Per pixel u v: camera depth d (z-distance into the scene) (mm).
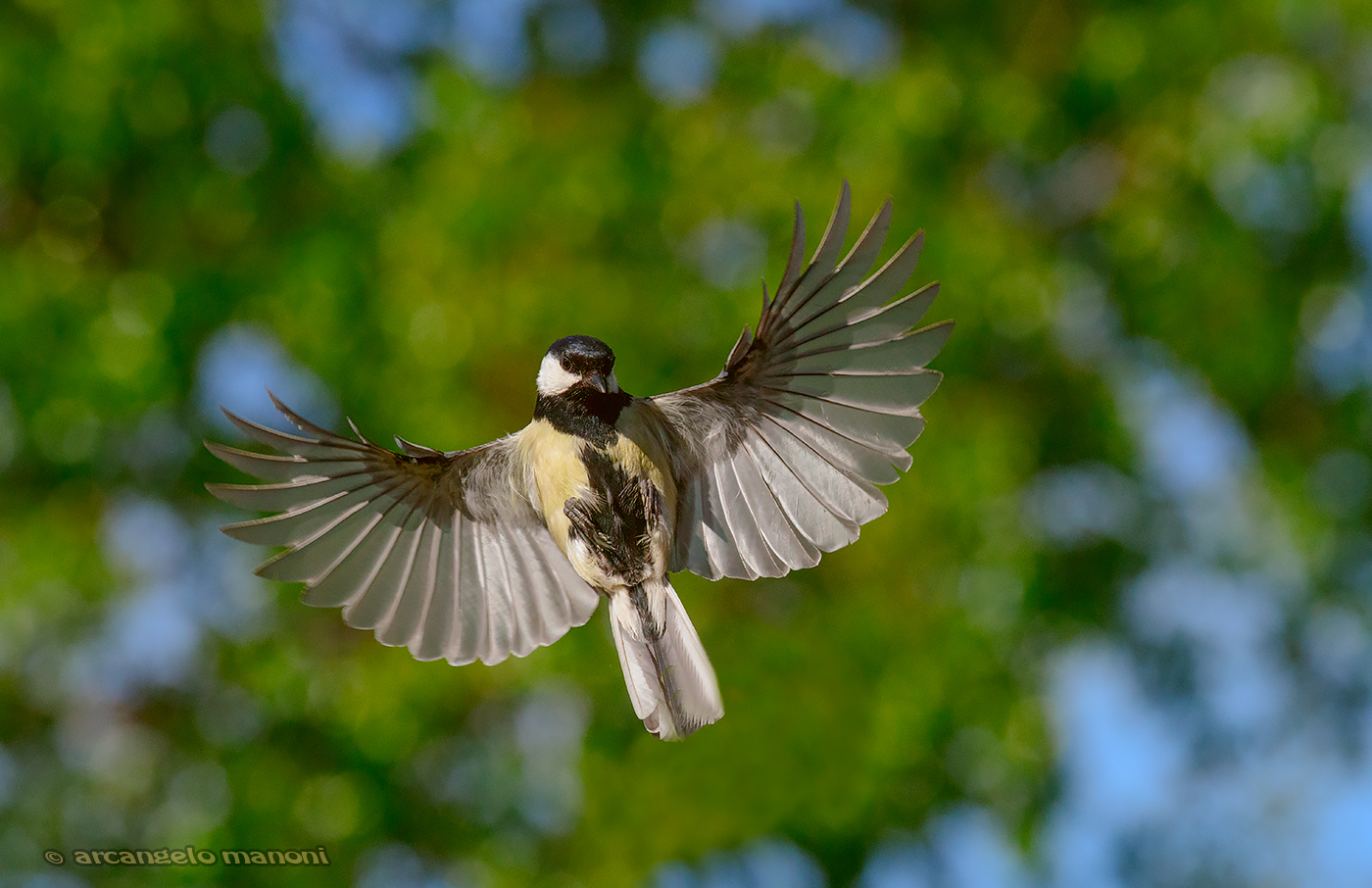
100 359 12422
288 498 6645
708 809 12172
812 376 6582
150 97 12719
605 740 12578
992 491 12734
